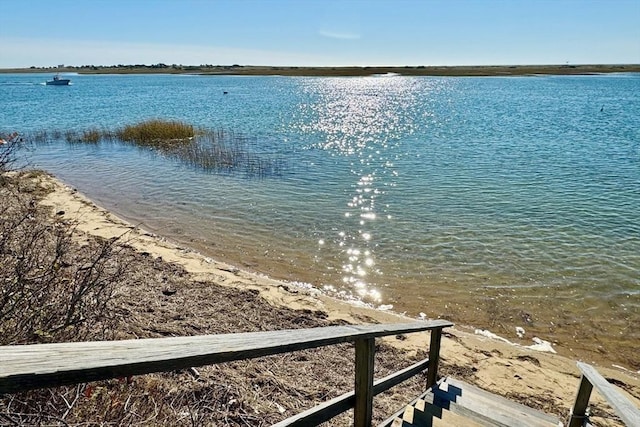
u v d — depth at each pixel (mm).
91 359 863
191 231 9203
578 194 11898
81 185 12898
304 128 26062
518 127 25906
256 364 4230
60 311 2998
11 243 4125
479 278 7105
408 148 19438
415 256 7961
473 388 4242
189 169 15148
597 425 4113
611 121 28234
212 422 3160
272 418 3422
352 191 12367
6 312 2496
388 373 4617
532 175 14164
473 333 5688
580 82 78562
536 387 4641
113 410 2514
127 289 5598
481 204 11016
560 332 5715
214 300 5793
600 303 6352
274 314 5645
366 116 33250
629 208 10617
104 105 39656
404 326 2707
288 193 12195
